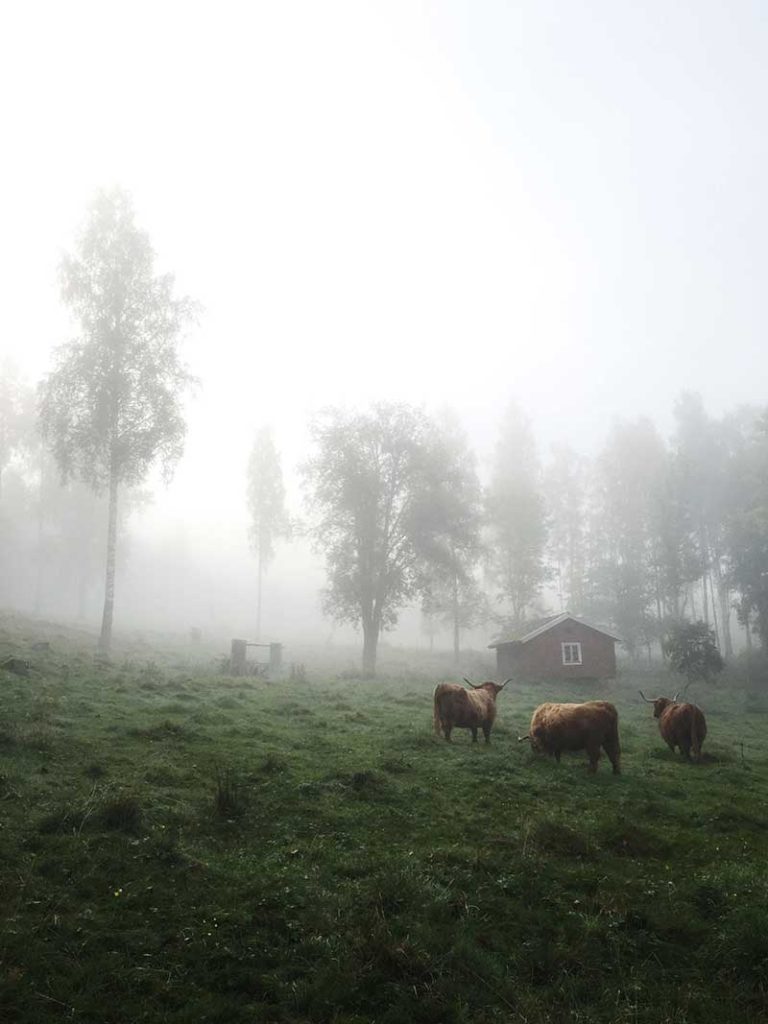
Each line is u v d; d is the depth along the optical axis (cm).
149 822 822
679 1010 558
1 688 1441
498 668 4484
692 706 1520
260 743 1273
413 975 580
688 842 913
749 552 4616
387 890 690
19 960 545
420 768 1193
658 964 633
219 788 902
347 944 609
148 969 557
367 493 3906
